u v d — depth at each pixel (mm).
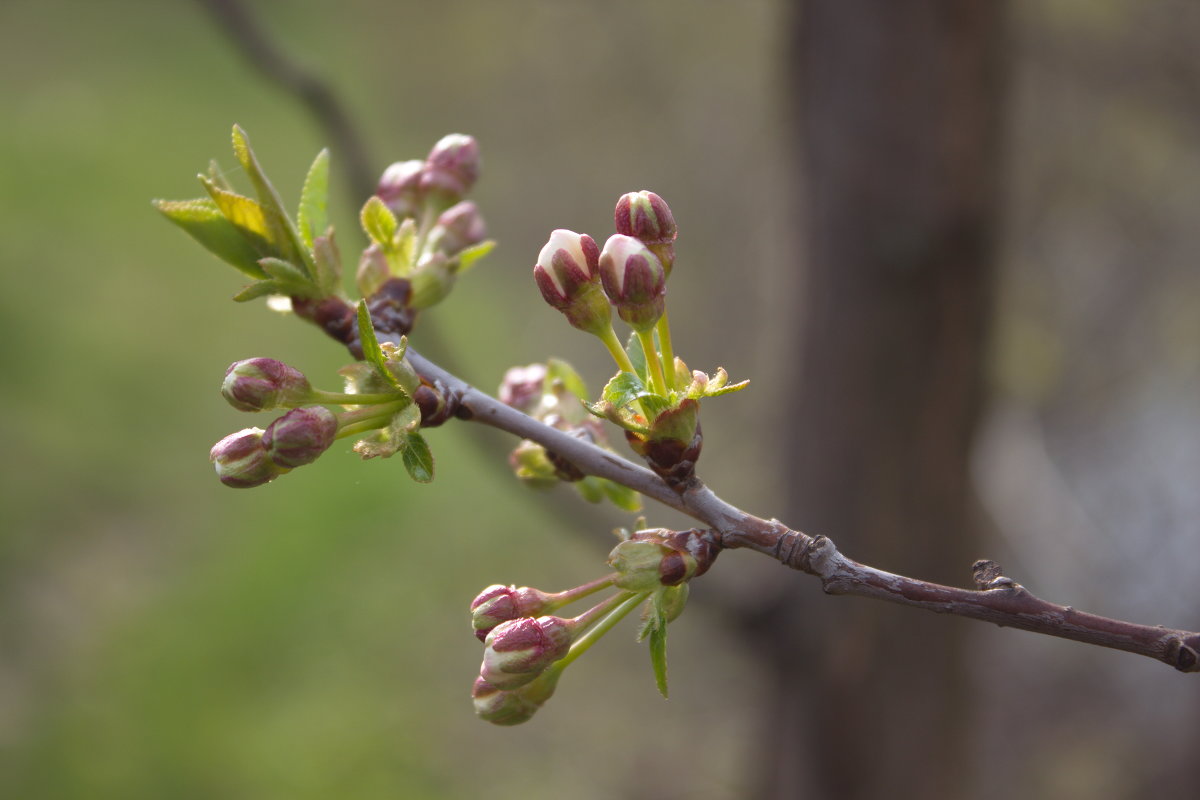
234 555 7297
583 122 9094
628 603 1210
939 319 2725
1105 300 6301
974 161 2643
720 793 5867
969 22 2592
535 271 1220
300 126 11852
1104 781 5309
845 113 2676
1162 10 4637
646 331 1171
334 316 1352
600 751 6266
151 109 11750
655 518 5637
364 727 6293
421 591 7246
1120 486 6074
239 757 6012
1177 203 5785
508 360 8930
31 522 7180
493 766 6211
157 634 6637
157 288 9531
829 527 2857
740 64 8164
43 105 11492
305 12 11656
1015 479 5789
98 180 10484
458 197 1576
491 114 9609
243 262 1348
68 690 6191
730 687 6488
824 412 2836
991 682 5621
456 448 8305
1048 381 5891
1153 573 5699
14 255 9289
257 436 1186
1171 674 5371
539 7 8906
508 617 1222
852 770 3002
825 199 2750
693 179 8398
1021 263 5871
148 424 8219
